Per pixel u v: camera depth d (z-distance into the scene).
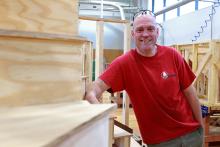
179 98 1.74
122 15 6.88
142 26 1.65
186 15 6.59
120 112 5.40
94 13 7.57
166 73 1.70
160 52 1.74
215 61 3.61
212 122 3.90
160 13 6.87
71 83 0.99
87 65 3.56
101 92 1.59
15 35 0.81
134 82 1.67
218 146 3.74
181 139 1.71
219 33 5.39
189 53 4.31
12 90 0.84
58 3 1.00
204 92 3.84
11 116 0.77
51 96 0.93
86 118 0.77
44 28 0.97
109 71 1.64
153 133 1.70
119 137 2.63
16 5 0.91
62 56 0.95
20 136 0.61
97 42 3.32
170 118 1.68
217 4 5.45
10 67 0.82
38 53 0.88
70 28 1.05
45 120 0.74
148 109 1.68
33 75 0.88
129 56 1.69
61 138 0.61
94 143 0.84
